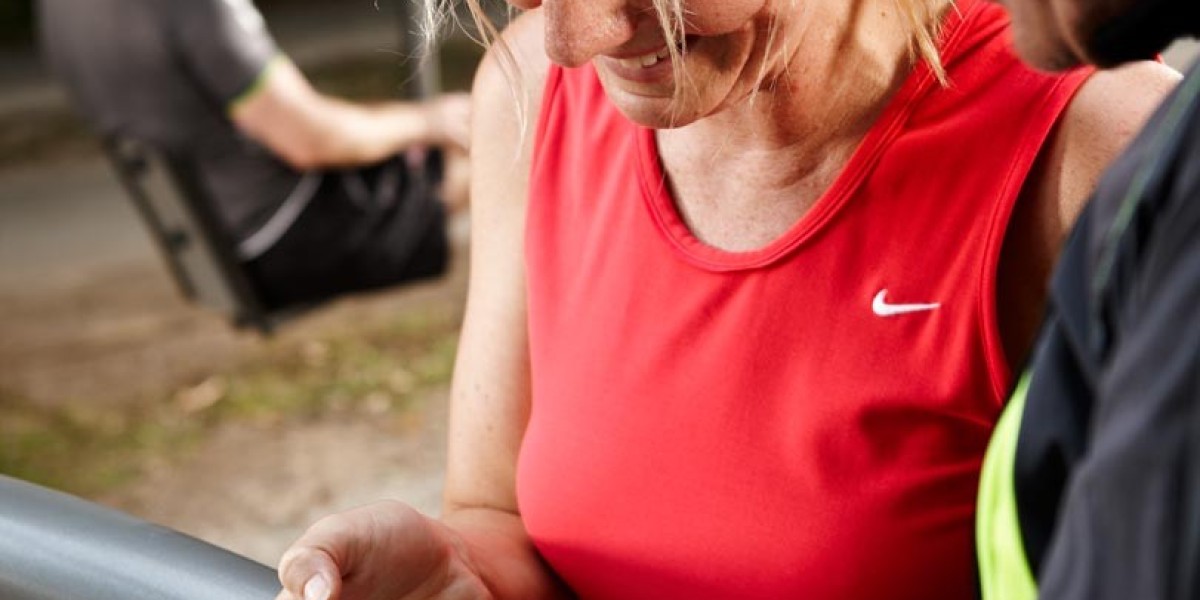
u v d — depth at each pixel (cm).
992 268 107
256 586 104
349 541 110
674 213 122
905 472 113
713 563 120
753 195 117
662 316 122
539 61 135
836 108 113
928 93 111
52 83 966
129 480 439
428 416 462
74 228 693
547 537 130
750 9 105
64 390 505
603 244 126
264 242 382
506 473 139
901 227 111
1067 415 75
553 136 132
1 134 862
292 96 370
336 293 394
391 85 907
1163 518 63
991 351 108
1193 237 64
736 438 118
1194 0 74
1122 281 68
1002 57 109
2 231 695
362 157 382
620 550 125
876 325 112
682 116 111
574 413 127
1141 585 63
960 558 113
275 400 482
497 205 138
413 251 396
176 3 361
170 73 365
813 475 115
